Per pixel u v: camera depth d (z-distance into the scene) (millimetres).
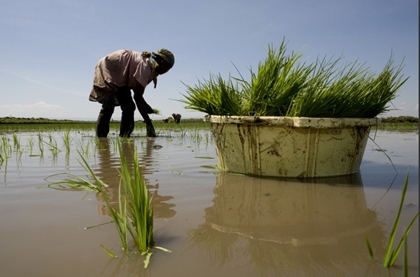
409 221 1680
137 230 1394
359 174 2961
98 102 7426
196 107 3408
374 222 1700
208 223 1714
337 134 2707
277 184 2570
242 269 1235
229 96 3188
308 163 2746
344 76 3039
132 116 7582
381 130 10016
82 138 7465
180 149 5148
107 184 2607
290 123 2609
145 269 1231
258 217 1810
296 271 1217
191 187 2488
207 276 1188
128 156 4277
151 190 2398
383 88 3193
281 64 3178
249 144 2852
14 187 2496
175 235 1559
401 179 2729
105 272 1208
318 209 1943
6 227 1640
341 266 1245
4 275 1182
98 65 7242
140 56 7074
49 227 1643
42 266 1248
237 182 2645
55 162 3781
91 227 1645
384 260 1235
